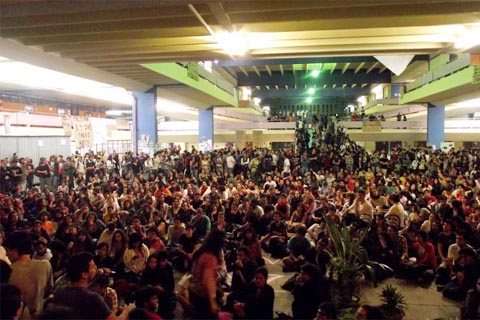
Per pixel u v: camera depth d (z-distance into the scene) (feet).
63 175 43.14
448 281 19.79
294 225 25.96
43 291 10.28
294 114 105.40
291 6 21.52
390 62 62.03
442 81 55.21
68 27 25.95
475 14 23.18
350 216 26.30
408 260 21.61
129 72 43.06
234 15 23.84
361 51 33.91
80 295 8.18
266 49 33.27
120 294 16.57
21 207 27.20
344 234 18.24
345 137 67.31
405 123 76.89
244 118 108.47
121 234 19.69
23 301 9.18
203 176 45.34
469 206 27.43
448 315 16.79
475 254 18.25
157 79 48.83
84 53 33.27
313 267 15.74
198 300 11.34
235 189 34.76
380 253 21.45
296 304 15.57
